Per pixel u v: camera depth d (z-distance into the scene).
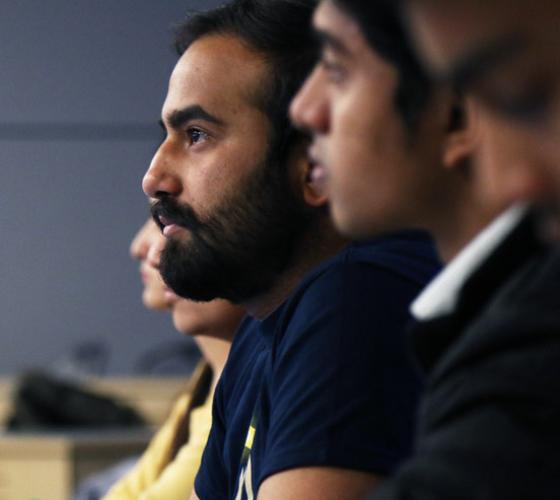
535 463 1.24
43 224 13.91
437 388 1.37
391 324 2.28
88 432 8.50
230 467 2.71
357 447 2.16
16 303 13.78
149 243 4.52
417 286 2.33
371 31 1.39
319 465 2.15
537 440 1.25
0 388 9.78
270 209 2.59
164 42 14.18
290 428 2.22
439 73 1.28
